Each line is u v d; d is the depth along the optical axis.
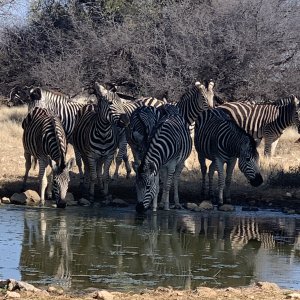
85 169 24.30
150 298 11.41
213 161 23.50
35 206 21.84
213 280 13.46
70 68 45.94
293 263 15.03
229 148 22.38
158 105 27.11
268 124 29.45
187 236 17.72
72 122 28.44
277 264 14.91
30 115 23.69
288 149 34.41
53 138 21.91
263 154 31.92
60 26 55.62
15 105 55.47
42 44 52.88
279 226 19.42
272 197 23.61
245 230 18.72
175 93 41.22
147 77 41.97
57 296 11.54
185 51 42.50
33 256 15.10
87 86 46.88
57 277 13.44
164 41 43.66
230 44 41.69
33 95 28.70
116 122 22.58
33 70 47.94
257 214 21.36
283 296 11.72
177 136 21.36
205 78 42.12
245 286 12.95
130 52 46.03
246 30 42.69
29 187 24.56
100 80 46.81
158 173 21.12
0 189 24.11
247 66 42.09
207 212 21.52
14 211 20.80
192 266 14.60
